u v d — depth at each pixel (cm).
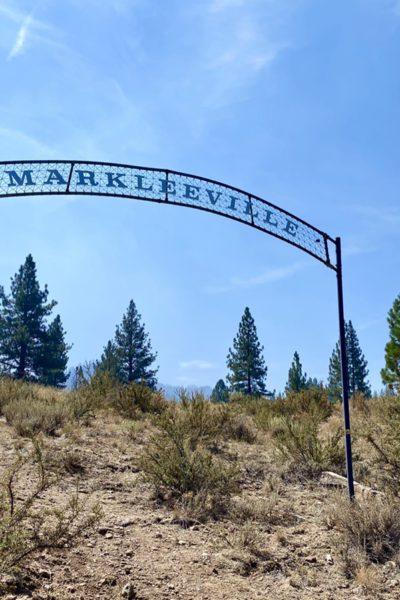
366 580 489
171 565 483
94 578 429
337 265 750
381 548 554
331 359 5775
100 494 668
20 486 616
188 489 700
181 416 1053
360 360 5753
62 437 920
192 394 1279
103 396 1321
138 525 575
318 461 873
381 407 1216
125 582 432
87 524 445
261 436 1138
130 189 690
